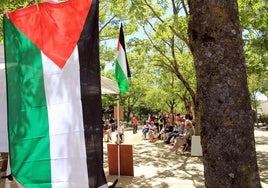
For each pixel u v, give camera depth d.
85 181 3.22
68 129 3.29
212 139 2.90
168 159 14.25
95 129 3.27
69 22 3.42
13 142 3.39
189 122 16.42
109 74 30.12
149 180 10.02
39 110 3.36
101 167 3.26
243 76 2.94
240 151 2.85
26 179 3.32
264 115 53.16
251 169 2.87
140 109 69.19
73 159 3.26
